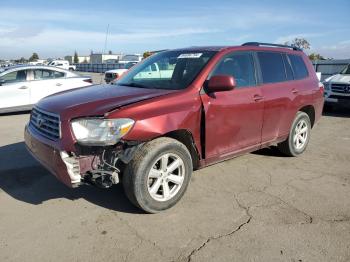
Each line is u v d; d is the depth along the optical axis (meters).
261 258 3.07
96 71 48.28
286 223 3.67
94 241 3.30
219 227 3.57
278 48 5.56
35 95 10.47
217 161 4.45
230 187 4.59
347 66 12.08
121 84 4.74
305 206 4.07
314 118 6.30
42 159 3.77
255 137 4.91
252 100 4.68
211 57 4.42
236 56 4.71
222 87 3.96
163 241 3.31
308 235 3.44
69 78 11.21
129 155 3.54
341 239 3.38
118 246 3.22
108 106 3.56
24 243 3.26
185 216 3.79
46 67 10.88
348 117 10.75
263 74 5.05
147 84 4.47
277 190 4.53
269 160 5.76
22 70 10.42
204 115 4.06
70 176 3.41
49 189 4.45
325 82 11.34
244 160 5.72
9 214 3.80
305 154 6.18
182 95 3.93
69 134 3.44
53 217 3.74
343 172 5.26
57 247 3.20
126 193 3.70
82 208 3.95
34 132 3.96
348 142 7.20
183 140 4.11
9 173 5.00
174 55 4.87
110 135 3.38
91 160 3.46
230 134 4.46
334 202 4.20
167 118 3.70
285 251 3.17
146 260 3.03
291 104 5.46
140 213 3.84
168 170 3.82
